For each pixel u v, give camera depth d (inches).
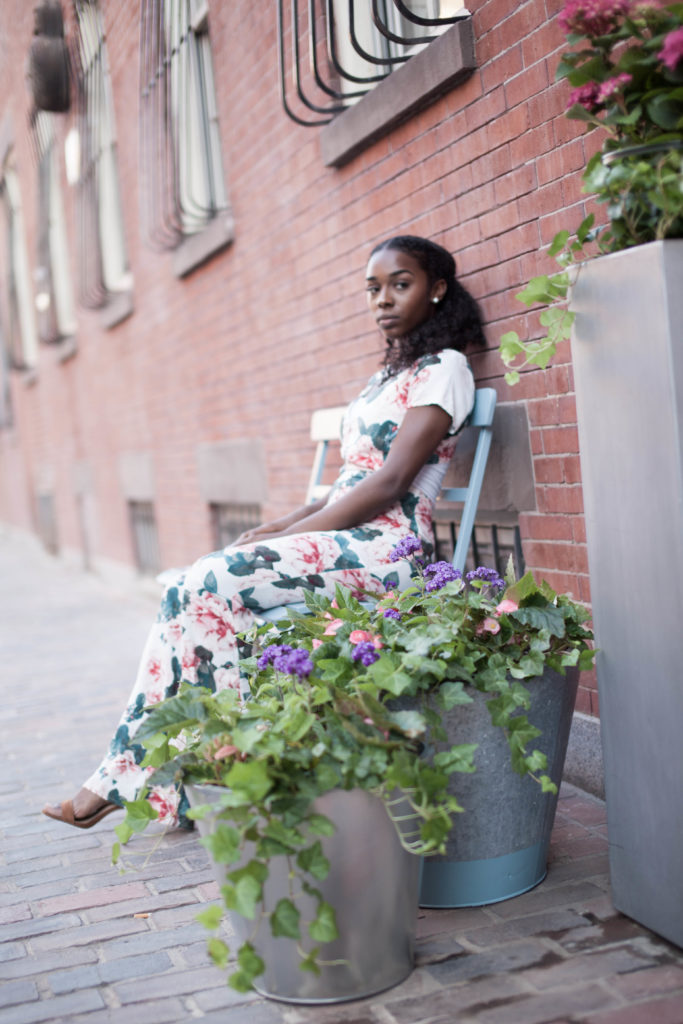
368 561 105.3
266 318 194.1
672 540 69.4
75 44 267.7
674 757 71.9
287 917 64.6
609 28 74.2
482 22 115.3
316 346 172.9
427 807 67.2
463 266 125.6
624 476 73.8
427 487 112.4
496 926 80.4
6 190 456.4
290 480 191.5
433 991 71.7
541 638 80.0
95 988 76.5
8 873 101.7
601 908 82.0
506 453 119.9
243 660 86.4
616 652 77.1
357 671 74.9
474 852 82.4
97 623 274.1
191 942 83.2
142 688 102.3
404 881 71.7
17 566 474.3
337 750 66.9
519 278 114.2
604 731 79.7
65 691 191.0
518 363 116.2
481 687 77.5
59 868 101.9
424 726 70.7
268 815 65.2
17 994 76.2
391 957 72.1
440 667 73.7
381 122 136.3
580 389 78.2
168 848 105.0
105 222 306.5
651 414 70.1
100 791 102.5
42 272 397.4
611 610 77.1
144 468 298.0
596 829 99.0
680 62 69.1
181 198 224.5
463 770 71.9
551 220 107.3
